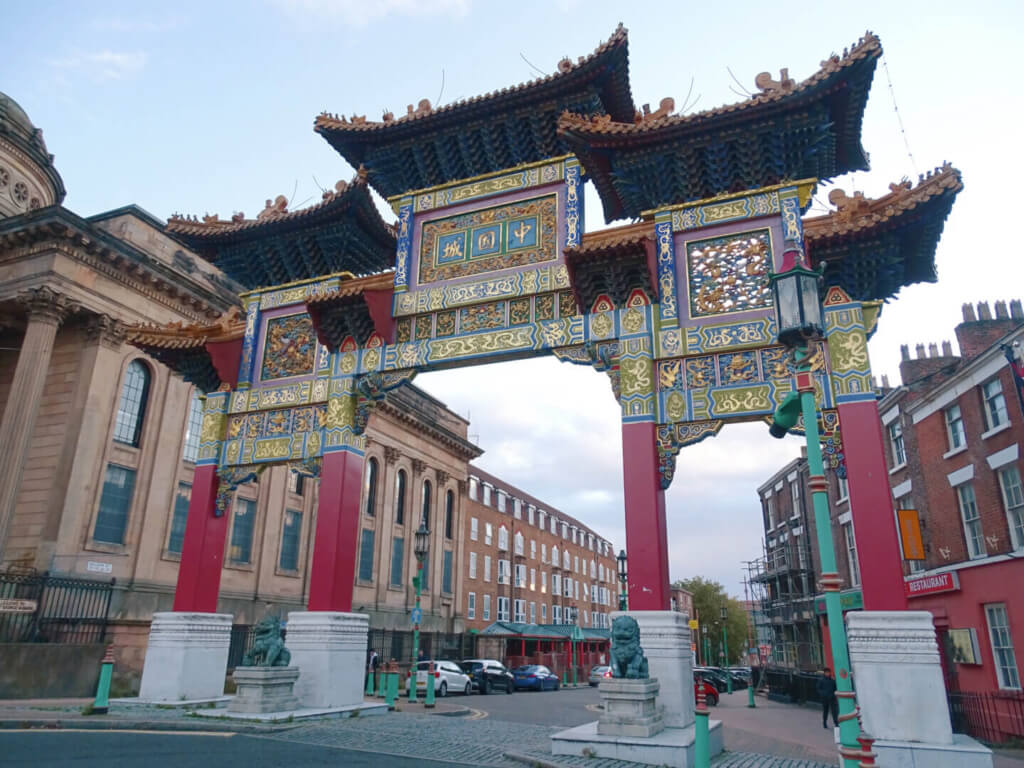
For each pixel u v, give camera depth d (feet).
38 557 78.54
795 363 25.62
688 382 44.93
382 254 65.10
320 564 51.24
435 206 57.26
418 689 95.45
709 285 46.83
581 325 48.57
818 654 132.36
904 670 34.40
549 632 175.22
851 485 38.83
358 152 60.44
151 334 60.85
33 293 82.79
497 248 53.98
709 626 279.90
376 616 132.67
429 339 53.67
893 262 42.32
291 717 44.27
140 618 85.05
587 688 151.12
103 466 85.87
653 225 49.26
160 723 42.70
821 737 58.85
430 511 156.87
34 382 80.38
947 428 75.51
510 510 202.90
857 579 106.22
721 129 47.19
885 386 101.30
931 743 32.99
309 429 55.93
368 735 41.60
